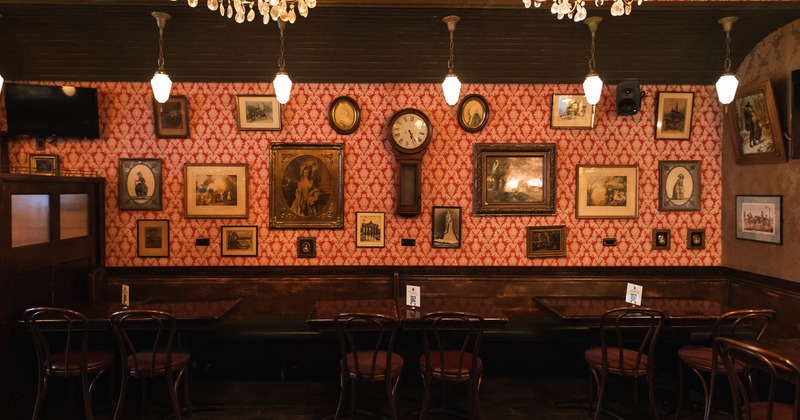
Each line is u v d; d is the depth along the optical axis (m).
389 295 5.55
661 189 5.67
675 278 5.59
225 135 5.57
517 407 4.49
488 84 5.62
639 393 4.77
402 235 5.64
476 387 3.98
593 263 5.66
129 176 5.52
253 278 5.53
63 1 4.38
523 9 4.59
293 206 5.61
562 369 5.36
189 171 5.55
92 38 5.04
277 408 4.46
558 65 5.42
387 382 3.91
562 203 5.69
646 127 5.67
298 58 5.31
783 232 4.86
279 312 5.52
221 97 5.55
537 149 5.61
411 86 5.62
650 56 5.35
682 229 5.67
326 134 5.61
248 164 5.58
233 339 4.98
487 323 4.04
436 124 5.62
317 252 5.64
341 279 5.54
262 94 5.52
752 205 5.23
